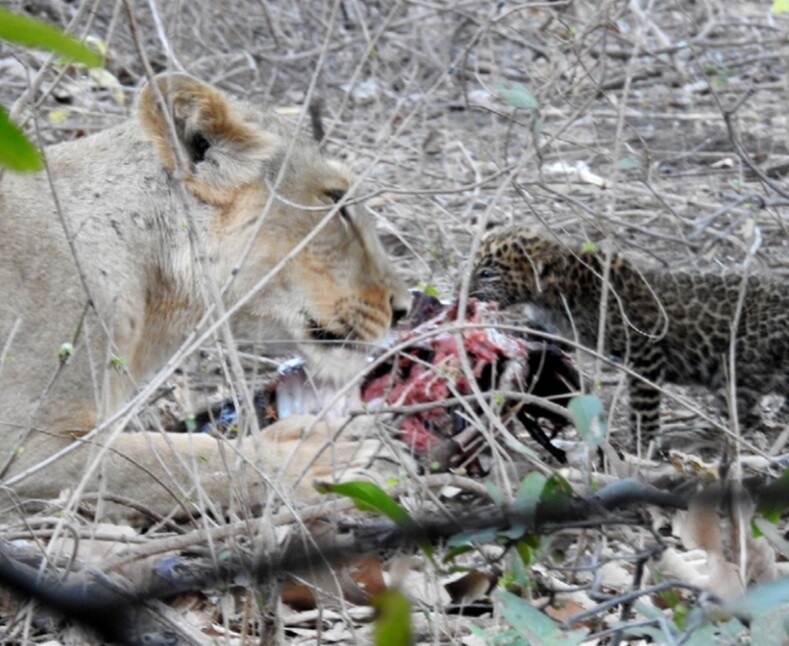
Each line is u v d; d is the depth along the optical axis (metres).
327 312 10.16
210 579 6.15
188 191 9.84
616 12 15.42
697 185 15.58
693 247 12.82
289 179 10.01
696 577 7.14
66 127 15.52
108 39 9.66
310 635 7.30
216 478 8.85
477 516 5.32
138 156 9.90
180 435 9.10
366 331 10.31
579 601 7.22
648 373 11.02
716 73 18.73
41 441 8.99
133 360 9.96
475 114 17.67
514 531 5.59
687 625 5.24
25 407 9.02
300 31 20.47
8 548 7.08
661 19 21.66
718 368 10.96
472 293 11.75
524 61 18.92
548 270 11.53
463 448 8.95
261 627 6.60
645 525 6.38
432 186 15.18
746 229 10.99
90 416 9.20
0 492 8.90
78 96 16.25
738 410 10.92
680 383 11.22
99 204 9.64
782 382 10.94
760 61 19.73
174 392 10.98
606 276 9.41
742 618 5.34
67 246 9.34
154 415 8.88
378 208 14.55
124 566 7.14
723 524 7.31
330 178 10.19
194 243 9.33
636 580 6.20
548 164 16.06
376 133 16.77
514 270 11.71
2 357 8.35
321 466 8.87
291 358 11.11
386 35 19.58
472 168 15.43
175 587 5.04
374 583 7.29
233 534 7.10
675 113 18.11
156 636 6.56
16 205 9.28
